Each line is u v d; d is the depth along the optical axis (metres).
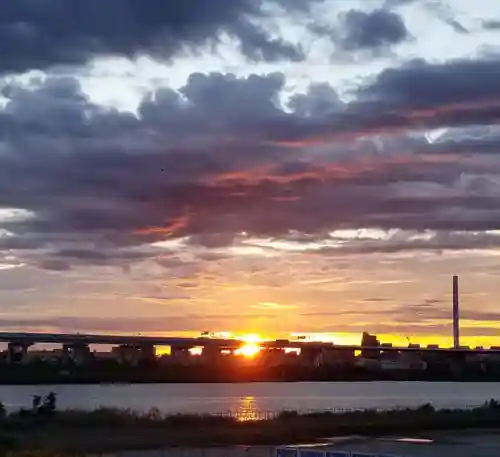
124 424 109.81
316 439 107.88
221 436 103.75
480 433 118.50
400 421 126.31
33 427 105.06
